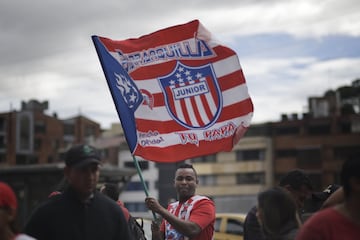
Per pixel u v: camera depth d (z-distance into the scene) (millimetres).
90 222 4184
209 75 6258
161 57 6254
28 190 25109
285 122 76500
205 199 6012
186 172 6125
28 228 4152
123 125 5887
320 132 74688
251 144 77750
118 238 4320
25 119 82125
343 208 3623
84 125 91688
